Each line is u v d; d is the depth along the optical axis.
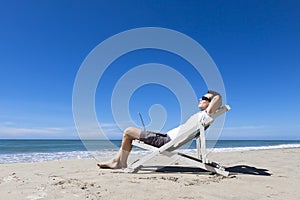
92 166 5.05
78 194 2.59
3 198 2.45
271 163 5.76
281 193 2.79
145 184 3.07
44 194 2.59
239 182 3.33
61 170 4.41
